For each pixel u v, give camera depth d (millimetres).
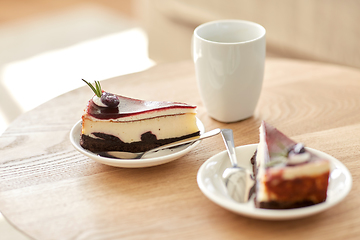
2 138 744
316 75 888
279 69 915
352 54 1122
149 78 887
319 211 581
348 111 781
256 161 660
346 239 582
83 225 604
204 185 616
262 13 1270
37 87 1562
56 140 738
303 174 587
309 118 772
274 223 601
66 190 650
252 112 788
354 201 621
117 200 634
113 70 1682
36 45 1924
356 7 1082
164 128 713
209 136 706
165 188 649
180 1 1491
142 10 1706
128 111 700
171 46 1638
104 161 660
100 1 2492
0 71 1688
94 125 697
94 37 2014
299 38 1211
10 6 2383
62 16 2260
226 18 1361
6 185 659
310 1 1146
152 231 595
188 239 586
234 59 740
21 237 938
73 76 1640
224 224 601
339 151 697
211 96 773
